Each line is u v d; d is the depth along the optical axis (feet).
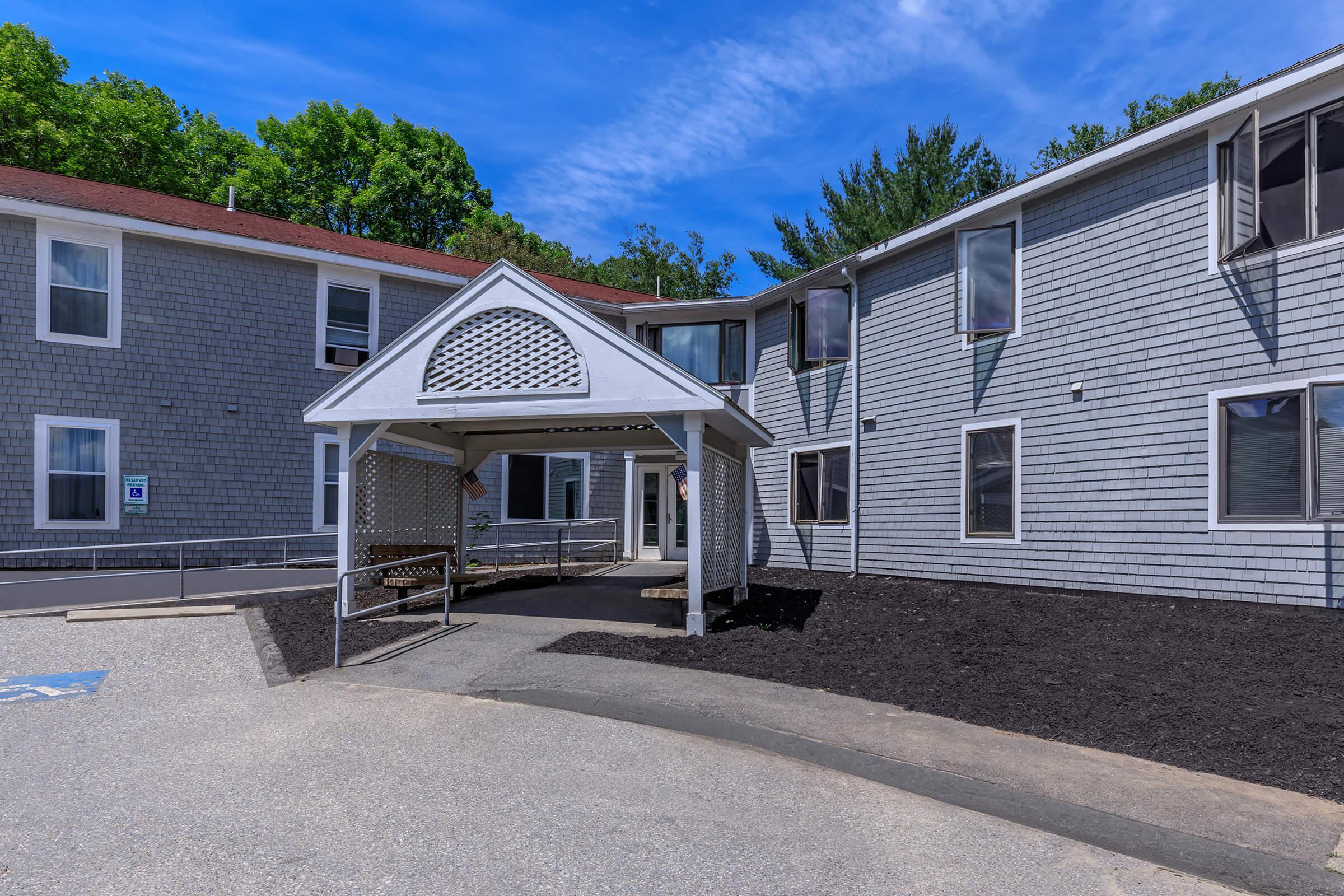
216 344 48.01
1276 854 13.66
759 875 12.70
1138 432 32.24
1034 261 36.86
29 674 24.47
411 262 55.57
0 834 13.61
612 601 38.63
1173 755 18.40
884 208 95.40
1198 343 30.37
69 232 44.42
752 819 14.88
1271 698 21.24
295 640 28.68
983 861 13.47
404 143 113.91
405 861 12.85
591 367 30.78
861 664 26.37
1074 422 34.76
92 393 44.60
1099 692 22.59
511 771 16.93
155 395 46.19
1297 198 27.78
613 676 24.16
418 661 26.03
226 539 38.73
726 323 57.62
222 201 94.58
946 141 94.94
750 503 55.16
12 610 32.83
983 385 39.06
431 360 32.27
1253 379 28.66
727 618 34.06
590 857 13.12
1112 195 33.71
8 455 42.55
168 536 46.16
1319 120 27.35
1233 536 29.04
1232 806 15.62
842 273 47.62
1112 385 33.35
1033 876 13.01
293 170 106.32
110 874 12.23
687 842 13.79
